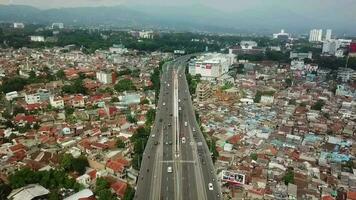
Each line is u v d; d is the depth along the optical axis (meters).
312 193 161.25
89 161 191.12
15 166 183.12
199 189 170.62
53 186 164.00
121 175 181.50
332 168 190.38
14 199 149.25
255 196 160.62
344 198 159.75
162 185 174.12
